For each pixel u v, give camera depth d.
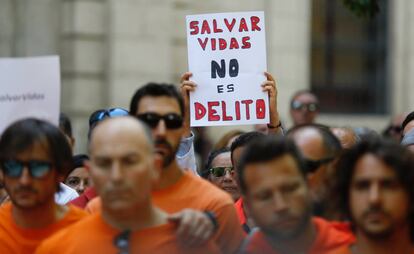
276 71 26.20
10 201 9.77
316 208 8.71
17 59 12.84
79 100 24.42
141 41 24.75
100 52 24.66
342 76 28.34
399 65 28.19
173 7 25.19
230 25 11.94
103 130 8.05
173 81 25.22
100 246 8.22
